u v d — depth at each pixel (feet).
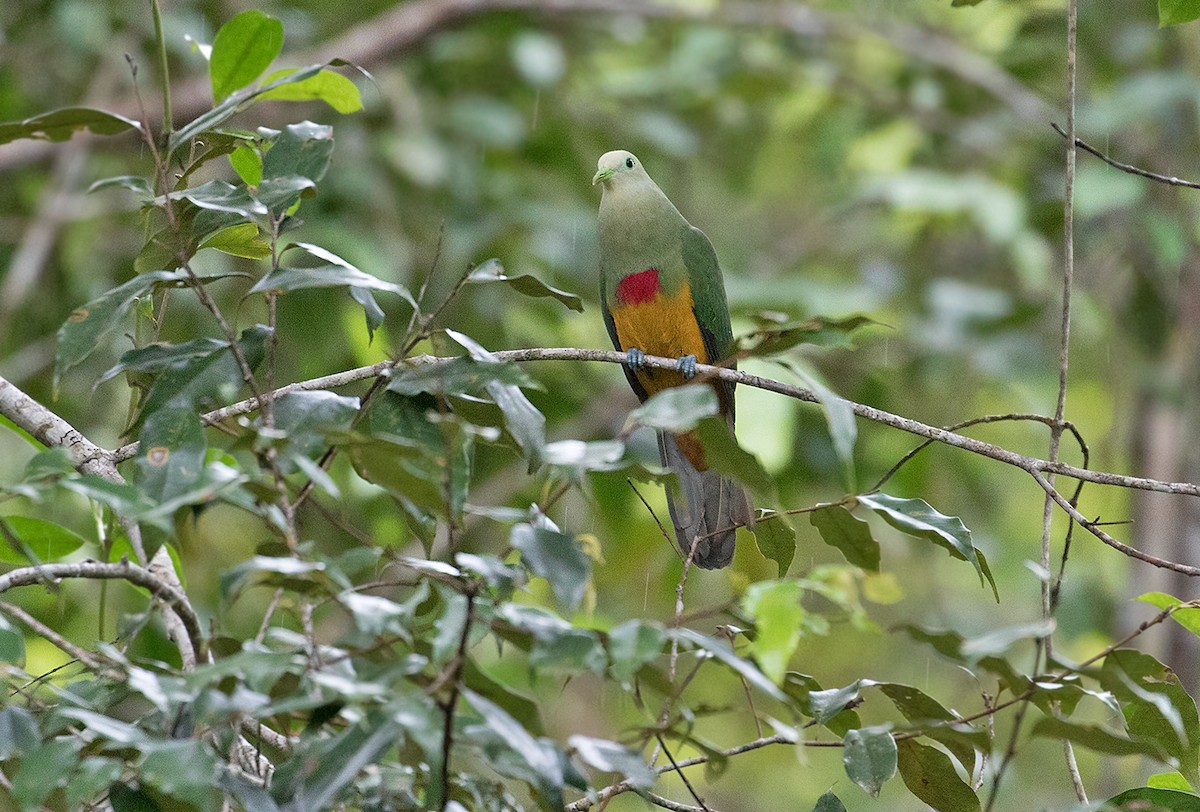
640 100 53.93
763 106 55.88
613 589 42.60
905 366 46.06
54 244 43.62
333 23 51.83
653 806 17.11
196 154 19.39
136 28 44.78
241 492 13.56
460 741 12.71
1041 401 44.73
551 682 36.22
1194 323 45.93
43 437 19.84
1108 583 46.14
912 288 50.49
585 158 52.39
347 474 34.32
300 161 17.58
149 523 14.15
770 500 14.49
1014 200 46.85
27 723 12.73
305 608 14.70
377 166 45.83
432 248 43.57
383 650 14.44
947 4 55.88
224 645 14.94
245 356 16.16
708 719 44.88
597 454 12.60
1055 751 44.37
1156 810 16.53
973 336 45.88
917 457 44.80
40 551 19.35
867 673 45.47
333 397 15.93
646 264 32.60
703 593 41.57
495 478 40.04
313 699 12.28
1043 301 46.73
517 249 45.83
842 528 16.90
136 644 30.01
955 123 53.93
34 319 42.80
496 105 46.80
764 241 57.88
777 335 14.48
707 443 14.23
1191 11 22.33
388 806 13.85
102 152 44.45
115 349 38.58
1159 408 45.06
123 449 19.56
